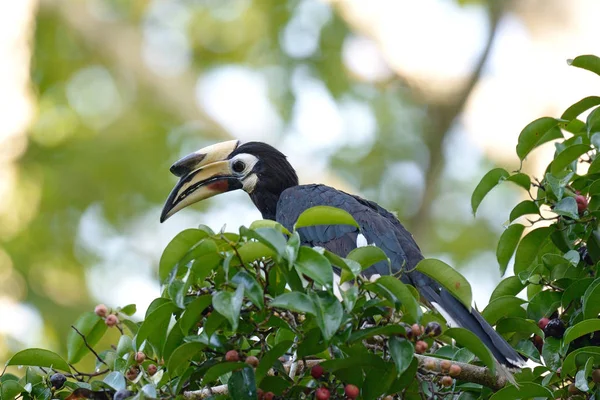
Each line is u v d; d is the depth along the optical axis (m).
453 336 5.14
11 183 16.77
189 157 9.51
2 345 14.80
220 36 19.70
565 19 16.78
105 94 19.42
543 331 6.13
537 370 5.84
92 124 19.00
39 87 19.34
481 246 17.84
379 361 5.17
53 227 17.47
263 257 5.18
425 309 6.96
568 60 6.57
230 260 5.03
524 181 6.52
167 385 5.41
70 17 19.52
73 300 16.61
